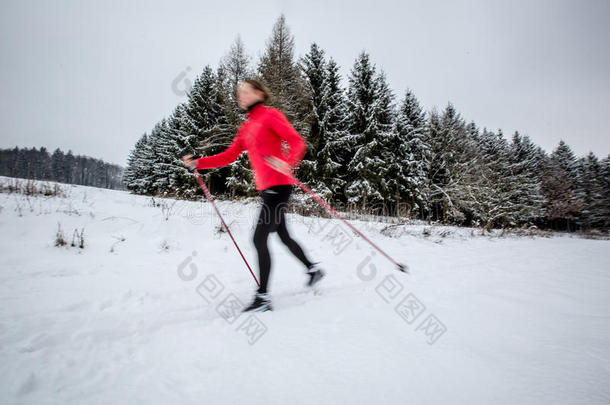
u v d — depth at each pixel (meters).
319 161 14.12
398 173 16.75
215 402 1.03
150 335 1.54
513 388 1.12
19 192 4.84
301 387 1.12
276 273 2.90
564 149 37.69
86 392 1.07
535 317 1.92
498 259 4.39
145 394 1.07
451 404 1.03
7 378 1.12
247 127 2.12
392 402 1.04
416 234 6.41
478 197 17.30
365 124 16.52
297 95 12.84
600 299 2.45
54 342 1.42
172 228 4.05
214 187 14.75
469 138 22.36
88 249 3.06
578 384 1.15
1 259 2.58
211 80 15.52
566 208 28.17
